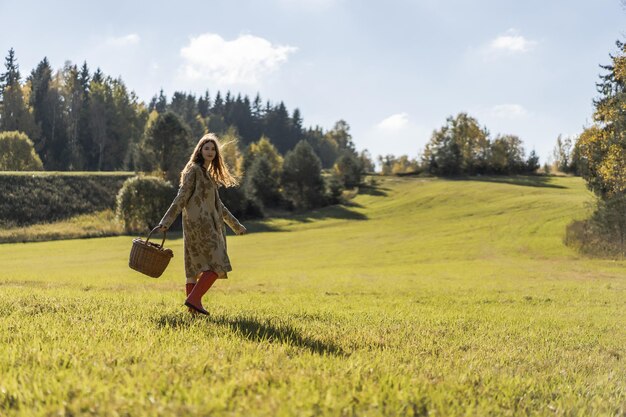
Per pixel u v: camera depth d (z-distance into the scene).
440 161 122.12
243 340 5.04
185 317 6.34
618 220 39.31
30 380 3.36
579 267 30.89
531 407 3.61
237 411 2.88
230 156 93.81
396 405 3.23
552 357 5.64
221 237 6.33
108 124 130.88
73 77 134.25
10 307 6.89
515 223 61.66
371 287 16.20
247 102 194.50
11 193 67.62
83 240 54.62
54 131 131.75
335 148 190.75
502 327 7.89
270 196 86.94
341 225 71.44
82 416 2.83
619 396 4.07
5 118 124.19
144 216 61.81
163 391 3.22
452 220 69.25
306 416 2.90
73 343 4.45
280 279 20.66
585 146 42.38
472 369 4.58
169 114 79.62
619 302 13.45
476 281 20.58
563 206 72.69
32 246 49.06
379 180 115.75
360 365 4.21
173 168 78.62
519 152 124.38
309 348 4.88
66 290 11.85
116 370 3.64
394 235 57.56
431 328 7.19
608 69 44.38
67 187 72.31
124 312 6.77
